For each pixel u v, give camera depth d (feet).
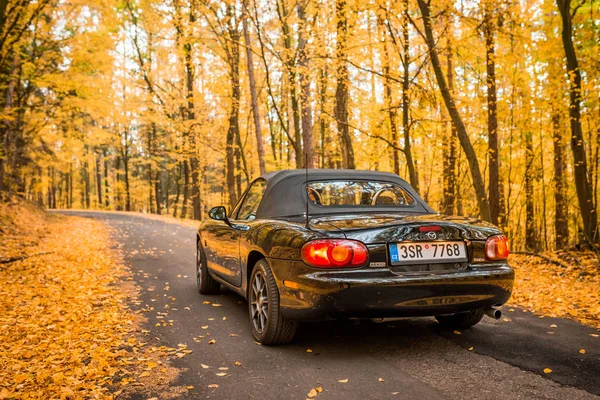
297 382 9.29
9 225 43.68
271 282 11.50
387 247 10.23
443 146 49.85
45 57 50.88
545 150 57.21
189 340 12.62
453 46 32.04
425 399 8.32
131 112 74.59
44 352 11.88
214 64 61.72
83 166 157.07
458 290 10.34
